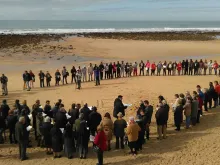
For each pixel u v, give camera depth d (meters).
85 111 16.33
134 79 32.19
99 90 27.80
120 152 14.93
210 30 129.88
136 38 82.00
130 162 13.77
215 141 15.62
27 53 55.69
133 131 14.17
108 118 15.21
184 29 143.38
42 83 30.64
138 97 24.61
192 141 15.80
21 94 27.58
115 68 33.28
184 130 17.50
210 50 61.09
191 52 58.53
